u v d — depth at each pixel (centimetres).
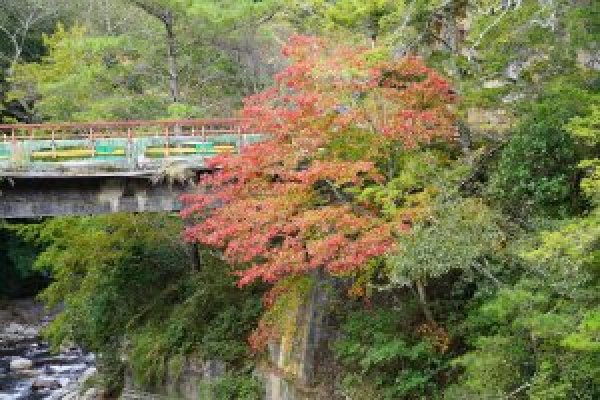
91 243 2828
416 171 1727
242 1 2836
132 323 2827
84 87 3005
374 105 1803
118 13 3966
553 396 1278
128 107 2988
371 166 1694
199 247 2836
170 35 2980
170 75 3127
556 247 1294
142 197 2412
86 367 3609
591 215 1442
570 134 1638
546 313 1347
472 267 1734
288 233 1798
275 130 1853
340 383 1970
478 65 2003
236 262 2338
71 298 2936
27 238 3012
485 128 2100
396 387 1792
